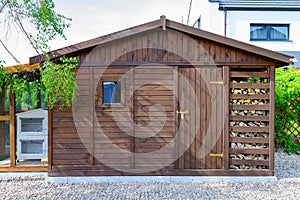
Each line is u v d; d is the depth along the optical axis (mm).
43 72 5484
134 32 6004
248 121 6410
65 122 6168
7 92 6812
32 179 6379
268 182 6074
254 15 12938
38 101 7176
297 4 12984
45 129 7016
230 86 6223
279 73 8922
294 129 8617
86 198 5160
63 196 5273
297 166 7293
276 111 8562
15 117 6863
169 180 6168
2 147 7113
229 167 6223
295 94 8531
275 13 12984
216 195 5305
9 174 6668
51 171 6160
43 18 6246
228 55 6172
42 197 5227
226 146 6203
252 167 6309
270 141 6207
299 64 12195
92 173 6172
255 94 6238
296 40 13016
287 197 5188
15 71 6188
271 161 6203
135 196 5258
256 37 13203
